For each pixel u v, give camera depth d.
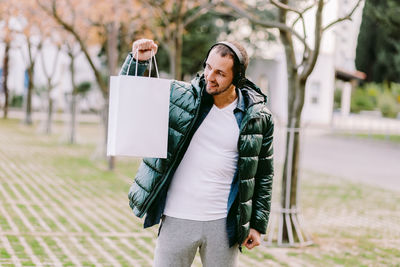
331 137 24.72
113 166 10.84
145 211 2.59
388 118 41.84
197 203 2.60
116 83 2.44
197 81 2.64
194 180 2.61
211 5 10.24
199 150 2.62
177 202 2.62
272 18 18.42
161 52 23.30
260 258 5.27
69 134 16.42
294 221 5.93
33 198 7.49
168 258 2.64
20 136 17.03
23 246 5.04
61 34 15.82
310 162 15.16
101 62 28.34
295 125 5.93
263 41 26.02
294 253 5.53
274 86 32.47
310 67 5.64
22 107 35.09
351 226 7.09
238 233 2.64
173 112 2.56
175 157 2.55
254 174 2.68
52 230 5.75
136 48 2.52
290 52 5.98
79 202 7.45
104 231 5.88
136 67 2.54
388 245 6.07
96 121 28.36
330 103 33.44
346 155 17.45
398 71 27.44
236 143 2.63
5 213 6.39
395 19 16.02
